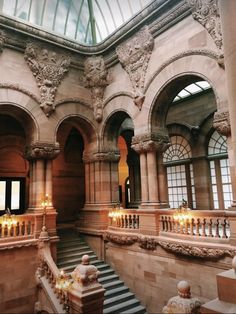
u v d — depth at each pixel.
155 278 11.21
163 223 11.35
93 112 15.30
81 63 15.16
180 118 17.72
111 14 15.10
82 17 15.89
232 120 5.27
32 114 13.07
